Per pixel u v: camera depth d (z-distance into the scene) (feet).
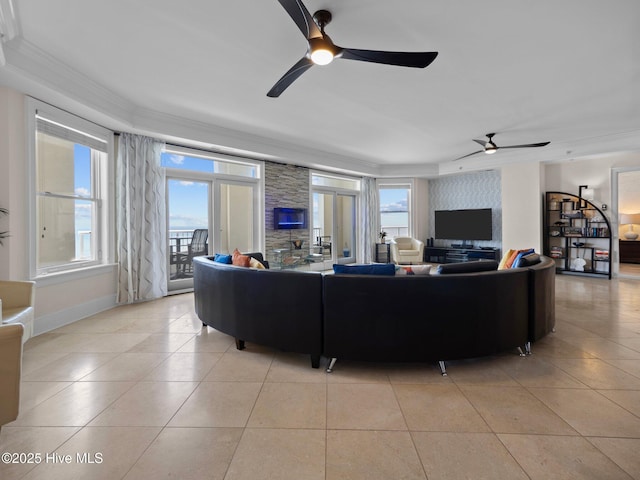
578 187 20.22
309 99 11.85
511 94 11.42
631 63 9.19
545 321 8.57
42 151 10.89
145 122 13.06
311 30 6.31
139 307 13.19
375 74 9.86
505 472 4.35
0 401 4.75
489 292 7.30
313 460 4.61
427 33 7.75
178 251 16.25
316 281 7.38
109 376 7.22
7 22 7.04
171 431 5.27
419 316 7.01
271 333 7.89
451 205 26.50
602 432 5.15
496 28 7.55
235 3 6.67
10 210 9.29
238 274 8.39
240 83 10.46
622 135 16.65
